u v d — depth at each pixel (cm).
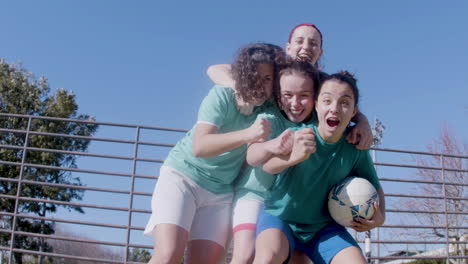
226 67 278
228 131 254
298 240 246
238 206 258
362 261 222
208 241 260
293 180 234
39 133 470
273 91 244
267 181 246
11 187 1559
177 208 247
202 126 242
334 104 220
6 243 1470
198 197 260
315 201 237
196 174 258
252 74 235
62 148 1680
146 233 254
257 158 222
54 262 1422
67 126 1719
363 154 244
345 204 230
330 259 233
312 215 239
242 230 247
